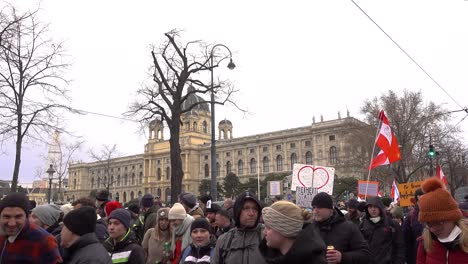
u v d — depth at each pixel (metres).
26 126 20.89
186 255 6.09
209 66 27.77
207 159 129.50
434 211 3.99
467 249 3.88
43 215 6.18
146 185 136.62
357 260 5.55
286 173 96.94
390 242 7.66
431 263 4.16
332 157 100.94
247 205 4.75
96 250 4.42
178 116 25.59
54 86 28.17
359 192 16.53
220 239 4.91
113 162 152.50
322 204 5.87
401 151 49.47
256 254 4.49
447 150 53.72
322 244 3.45
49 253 4.23
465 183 71.94
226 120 141.38
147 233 7.86
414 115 50.41
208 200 10.67
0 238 4.25
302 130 110.44
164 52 27.00
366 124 56.03
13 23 19.55
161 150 136.75
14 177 19.95
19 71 20.19
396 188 21.67
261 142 118.12
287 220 3.48
